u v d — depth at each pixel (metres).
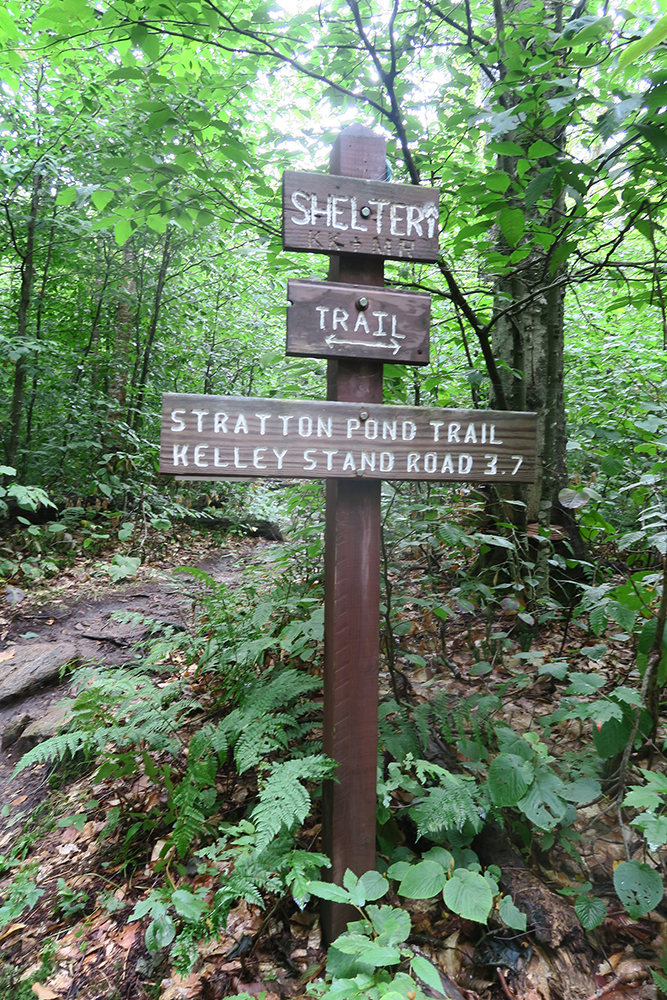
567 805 1.82
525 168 2.08
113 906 2.00
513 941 1.70
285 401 1.64
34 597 4.82
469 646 2.99
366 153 1.76
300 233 1.66
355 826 1.79
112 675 2.62
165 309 7.55
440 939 1.75
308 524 3.48
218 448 1.60
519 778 1.71
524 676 2.31
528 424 1.87
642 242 5.45
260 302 7.72
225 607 3.04
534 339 3.47
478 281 3.72
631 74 1.90
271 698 2.22
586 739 2.25
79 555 5.92
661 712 2.27
